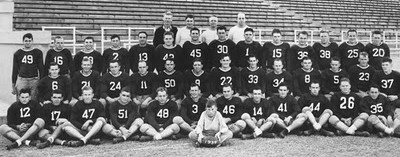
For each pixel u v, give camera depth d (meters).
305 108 7.68
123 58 8.48
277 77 8.22
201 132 6.79
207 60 8.51
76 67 8.29
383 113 7.64
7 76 9.09
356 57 8.76
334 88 8.30
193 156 6.07
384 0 23.44
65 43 11.88
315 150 6.39
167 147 6.65
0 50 9.14
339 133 7.45
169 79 8.02
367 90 8.34
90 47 8.34
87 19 14.45
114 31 14.45
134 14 15.65
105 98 7.72
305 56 8.59
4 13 9.44
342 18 20.34
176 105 7.50
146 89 8.02
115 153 6.25
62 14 14.34
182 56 8.44
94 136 7.15
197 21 16.64
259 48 8.67
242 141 7.09
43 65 8.14
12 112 6.98
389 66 8.01
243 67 8.52
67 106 7.25
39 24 13.33
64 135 7.05
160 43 8.95
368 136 7.35
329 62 8.77
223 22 17.14
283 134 7.33
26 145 6.75
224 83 8.12
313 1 21.19
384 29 20.67
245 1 19.64
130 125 7.23
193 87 7.54
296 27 18.25
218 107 7.64
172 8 16.98
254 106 7.67
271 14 18.88
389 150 6.37
